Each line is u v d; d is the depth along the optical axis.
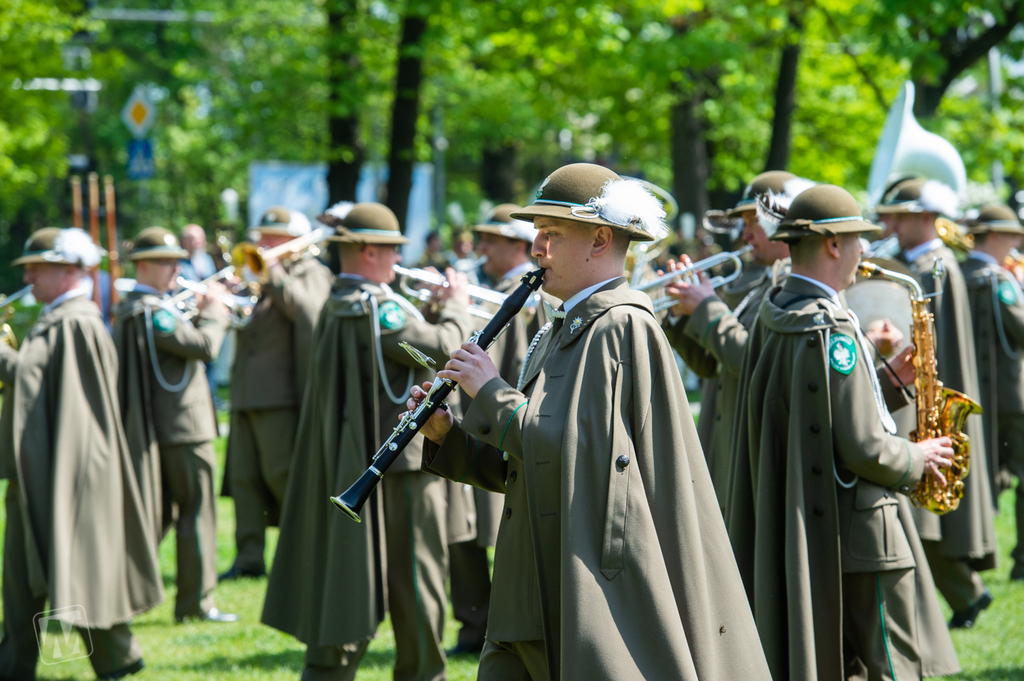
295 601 13.03
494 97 54.69
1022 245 27.70
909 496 10.52
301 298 18.95
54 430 13.60
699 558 7.47
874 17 32.16
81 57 40.38
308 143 44.66
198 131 74.38
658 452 7.57
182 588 16.88
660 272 12.82
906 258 16.09
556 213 7.82
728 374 12.50
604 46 38.19
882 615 9.95
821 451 9.88
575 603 7.18
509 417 7.76
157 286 17.06
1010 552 18.12
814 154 53.34
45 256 13.85
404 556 12.80
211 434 17.22
